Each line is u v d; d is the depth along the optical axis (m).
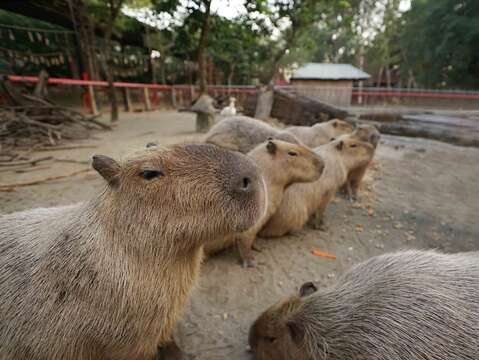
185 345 0.59
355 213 1.20
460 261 0.49
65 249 0.39
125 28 5.77
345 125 1.89
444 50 6.41
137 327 0.40
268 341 0.48
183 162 0.36
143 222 0.36
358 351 0.41
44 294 0.39
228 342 0.60
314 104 3.26
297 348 0.45
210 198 0.35
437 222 1.11
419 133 2.60
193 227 0.36
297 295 0.53
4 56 4.64
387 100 5.53
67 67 5.88
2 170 1.56
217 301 0.71
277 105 3.59
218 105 5.39
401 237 1.02
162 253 0.38
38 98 2.69
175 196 0.35
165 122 3.61
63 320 0.38
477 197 1.34
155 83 6.69
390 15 10.06
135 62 6.82
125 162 0.38
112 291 0.38
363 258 0.90
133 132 2.79
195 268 0.44
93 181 1.42
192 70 7.46
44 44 5.30
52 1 4.51
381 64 10.38
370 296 0.45
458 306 0.41
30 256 0.41
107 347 0.41
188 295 0.45
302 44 5.00
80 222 0.40
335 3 4.17
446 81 7.08
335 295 0.47
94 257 0.38
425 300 0.42
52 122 2.61
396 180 1.58
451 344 0.39
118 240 0.38
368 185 1.50
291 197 0.95
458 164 1.85
